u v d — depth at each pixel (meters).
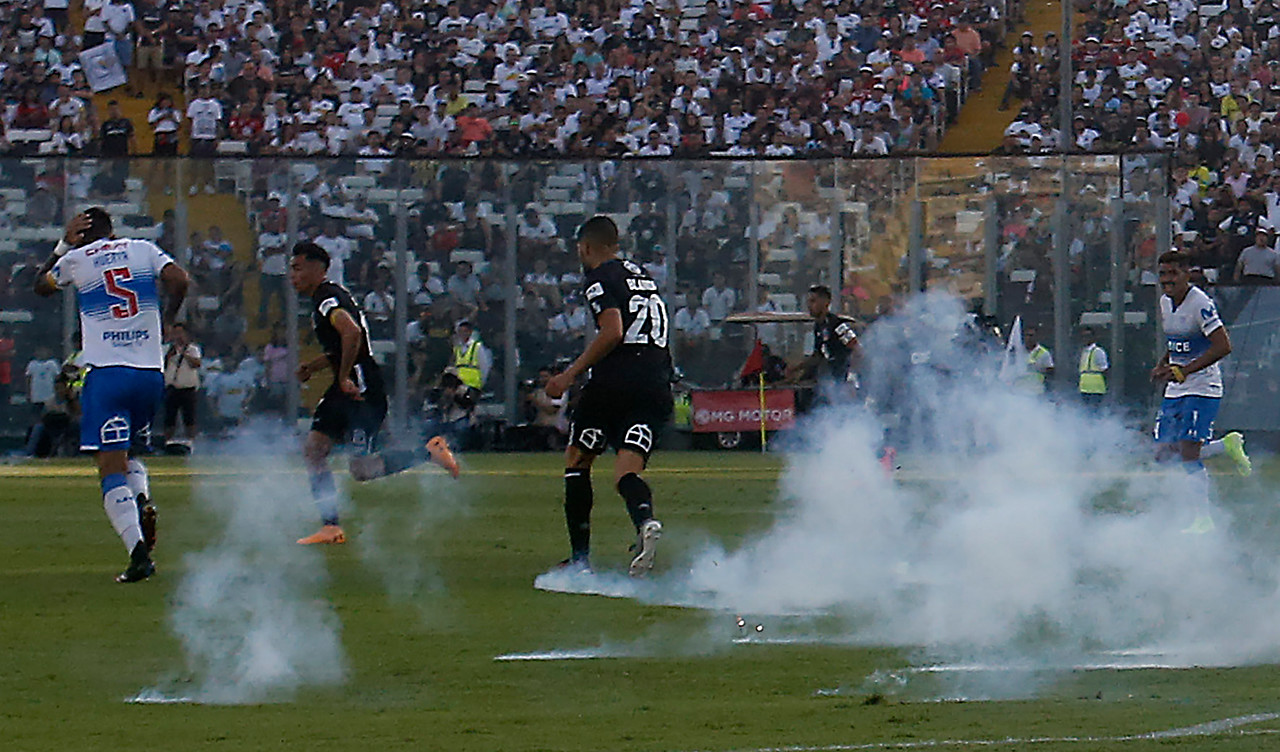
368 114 72.12
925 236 62.31
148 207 60.09
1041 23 81.62
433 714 12.96
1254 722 12.45
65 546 25.66
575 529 21.88
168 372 58.28
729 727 12.34
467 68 74.06
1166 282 29.89
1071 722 12.47
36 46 73.56
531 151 70.25
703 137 71.00
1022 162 62.03
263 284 60.41
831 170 62.31
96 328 21.44
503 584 21.14
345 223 60.97
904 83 74.19
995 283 62.12
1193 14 80.31
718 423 61.47
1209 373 29.67
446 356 61.56
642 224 62.22
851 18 77.50
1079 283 62.03
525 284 61.78
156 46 74.81
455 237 61.50
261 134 71.06
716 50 75.69
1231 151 74.81
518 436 61.53
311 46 75.12
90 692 13.96
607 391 21.33
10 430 59.19
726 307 62.25
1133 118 74.19
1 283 59.44
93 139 70.88
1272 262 68.62
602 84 74.81
